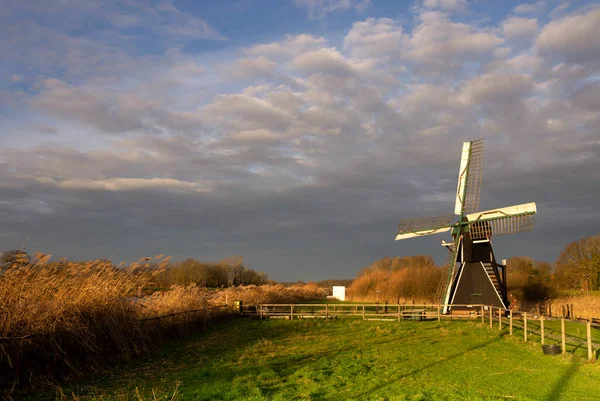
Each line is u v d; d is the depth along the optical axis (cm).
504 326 2562
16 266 1290
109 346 1510
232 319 3031
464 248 3256
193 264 5575
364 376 1270
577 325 2627
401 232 3616
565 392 1096
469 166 3438
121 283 1638
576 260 5953
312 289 6372
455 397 1043
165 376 1317
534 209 3041
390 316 3152
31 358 1208
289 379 1234
